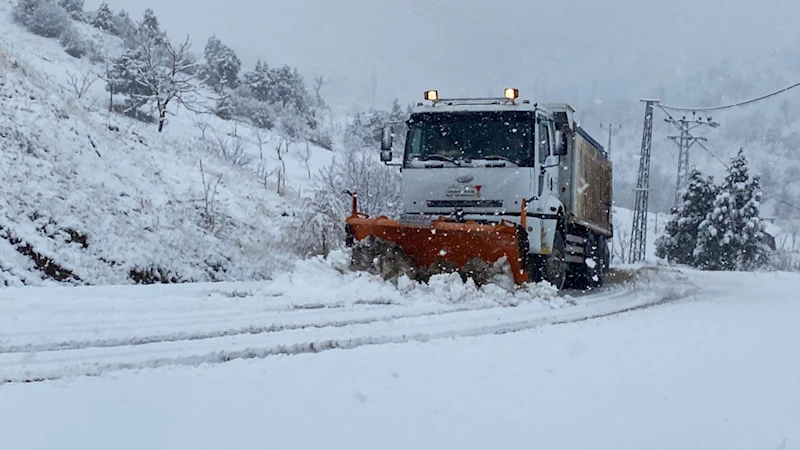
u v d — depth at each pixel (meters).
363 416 4.46
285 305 10.18
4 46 21.97
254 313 9.30
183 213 16.25
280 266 16.42
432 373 5.82
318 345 7.14
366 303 10.85
